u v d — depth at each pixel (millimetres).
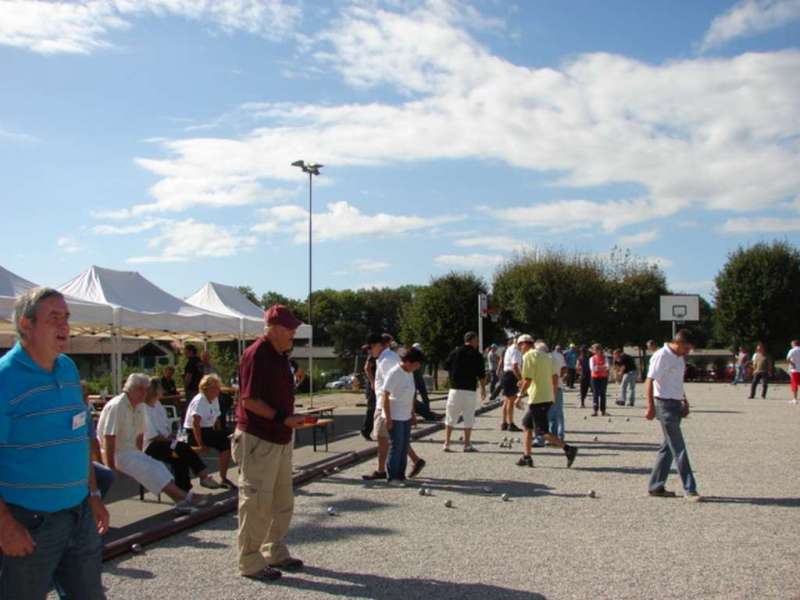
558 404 13922
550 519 7801
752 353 46156
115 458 8250
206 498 8656
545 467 11367
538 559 6281
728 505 8367
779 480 9891
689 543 6734
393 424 10195
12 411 3488
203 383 9680
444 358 45188
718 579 5664
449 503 8531
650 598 5250
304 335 25031
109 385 24297
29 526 3496
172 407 16484
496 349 27719
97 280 15070
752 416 19703
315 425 12875
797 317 44844
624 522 7609
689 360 49531
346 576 5879
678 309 40688
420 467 10516
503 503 8680
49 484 3537
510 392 16906
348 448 13656
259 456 5863
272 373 5918
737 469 10820
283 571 6023
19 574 3502
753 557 6254
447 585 5605
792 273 44812
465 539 6992
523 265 50938
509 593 5398
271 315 5977
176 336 22906
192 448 9352
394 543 6875
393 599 5309
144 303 15789
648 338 55500
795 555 6305
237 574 5977
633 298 54406
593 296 50000
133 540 6797
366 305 102438
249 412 5902
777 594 5309
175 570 6113
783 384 39594
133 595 5469
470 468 11344
